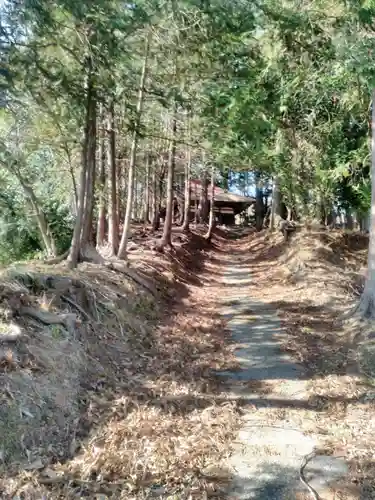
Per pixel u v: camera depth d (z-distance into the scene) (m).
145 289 9.15
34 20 6.18
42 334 5.09
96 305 6.79
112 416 4.44
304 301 9.79
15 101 6.95
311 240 15.08
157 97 9.46
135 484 3.48
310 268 12.39
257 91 10.23
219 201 37.94
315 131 13.30
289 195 18.97
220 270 15.78
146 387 5.25
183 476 3.63
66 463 3.66
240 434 4.35
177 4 6.96
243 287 12.45
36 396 4.15
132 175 10.62
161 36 8.52
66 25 6.69
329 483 3.60
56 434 3.97
